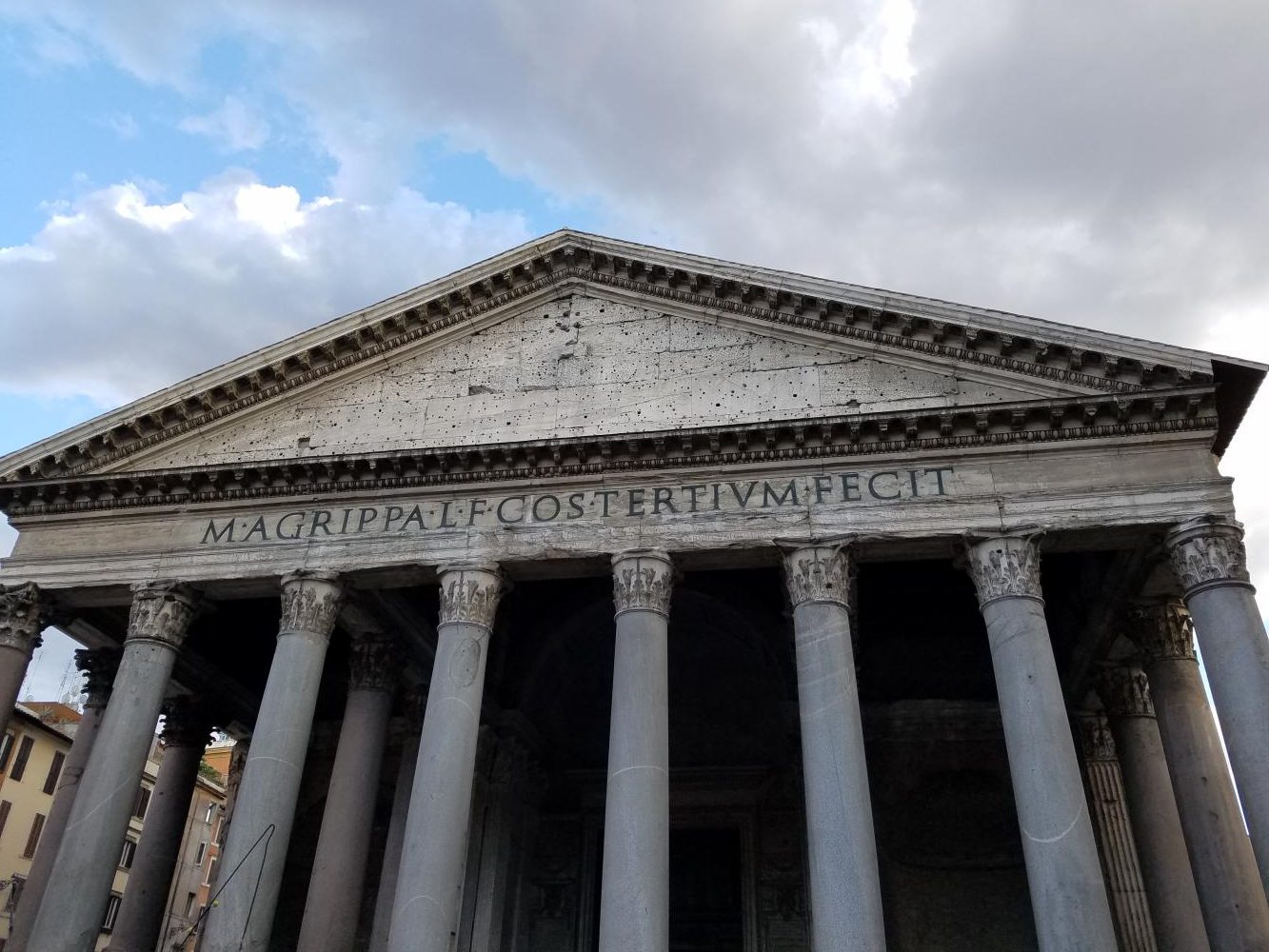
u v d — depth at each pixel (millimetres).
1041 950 14125
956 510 17469
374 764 20625
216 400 21328
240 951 15797
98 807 17484
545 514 18906
